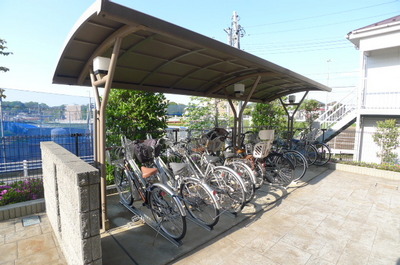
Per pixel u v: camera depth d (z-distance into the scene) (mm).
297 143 6598
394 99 7496
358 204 3678
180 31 2143
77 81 3561
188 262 2230
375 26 7035
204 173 3537
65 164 1959
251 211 3352
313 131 7090
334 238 2682
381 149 6832
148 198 2842
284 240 2627
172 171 3248
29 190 3455
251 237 2686
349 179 5070
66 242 2133
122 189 3598
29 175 4207
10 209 3025
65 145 4305
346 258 2324
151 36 2650
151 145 3191
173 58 3387
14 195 3299
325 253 2396
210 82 4758
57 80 3414
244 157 4273
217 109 8789
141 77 4039
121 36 2256
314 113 11070
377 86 7914
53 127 6992
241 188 3143
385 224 3029
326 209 3473
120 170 3703
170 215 2602
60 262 2197
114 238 2600
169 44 2904
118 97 4789
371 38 7336
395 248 2502
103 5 1639
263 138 4023
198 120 8070
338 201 3791
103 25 2209
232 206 3303
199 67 3895
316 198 3916
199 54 3316
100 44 2578
